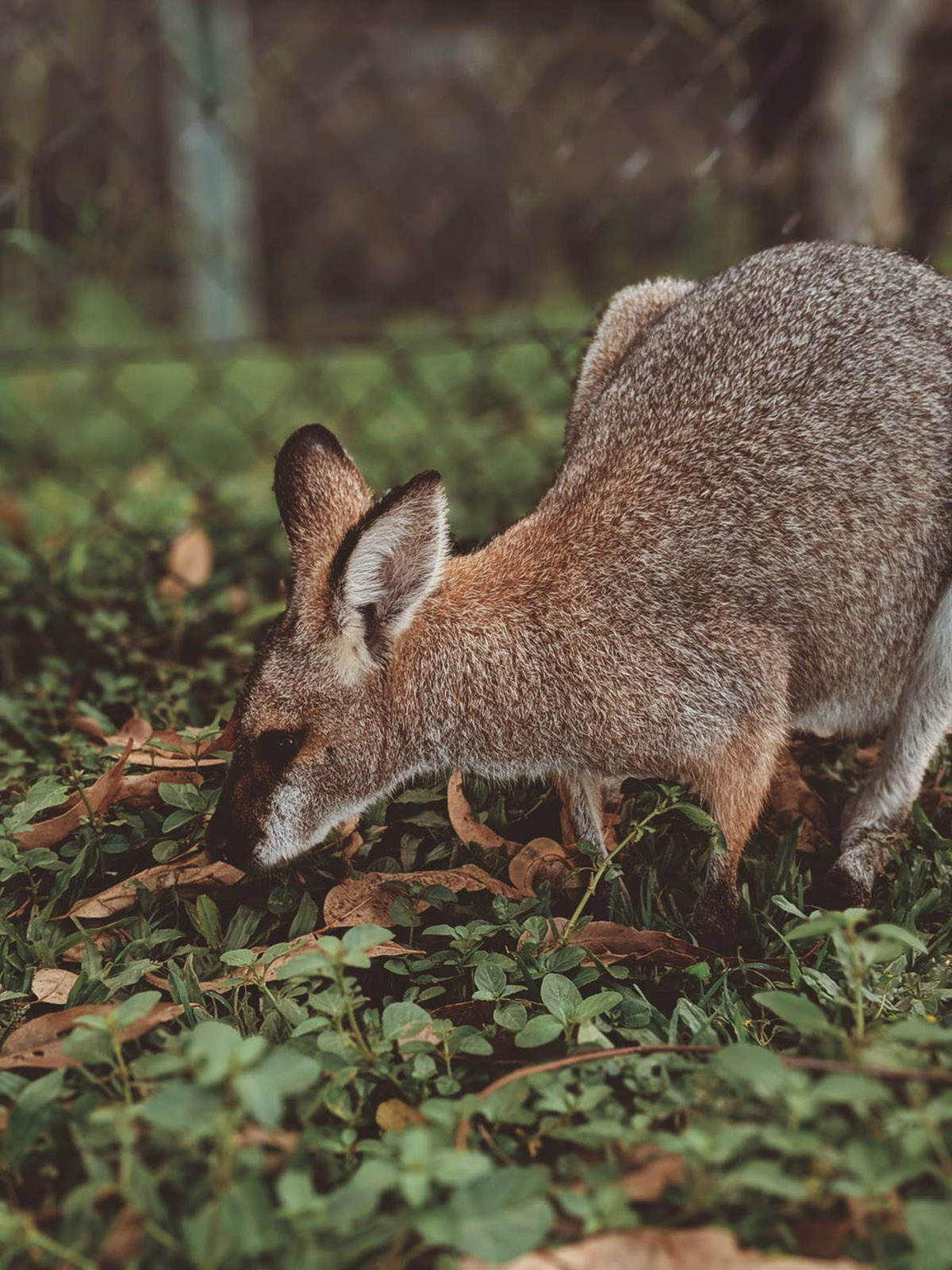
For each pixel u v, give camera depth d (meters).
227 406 2.44
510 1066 1.00
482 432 1.91
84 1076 0.98
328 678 1.16
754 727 1.17
